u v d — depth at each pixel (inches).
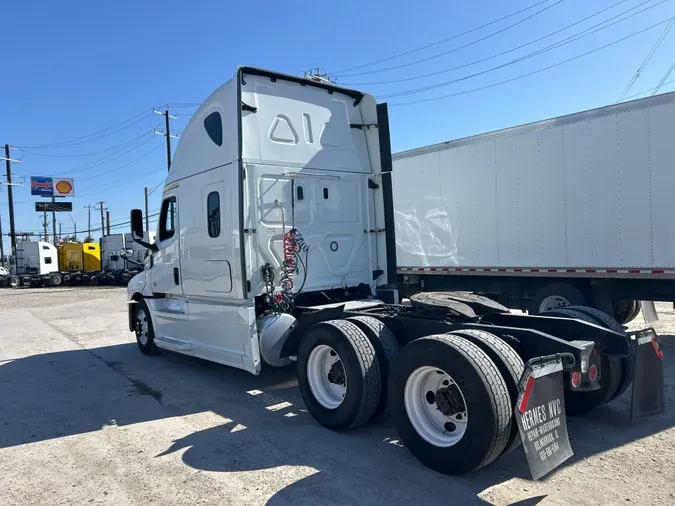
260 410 219.6
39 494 148.0
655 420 192.2
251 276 225.9
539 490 140.5
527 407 133.2
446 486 144.2
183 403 233.5
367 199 275.3
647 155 291.1
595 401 189.5
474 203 377.4
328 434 187.0
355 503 136.4
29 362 342.6
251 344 221.5
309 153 250.8
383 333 186.5
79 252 1523.1
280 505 136.7
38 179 2556.6
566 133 324.5
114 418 215.3
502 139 358.0
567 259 327.6
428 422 158.4
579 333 175.5
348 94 272.4
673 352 298.5
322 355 196.2
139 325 349.1
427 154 407.2
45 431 201.6
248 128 230.8
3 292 1268.5
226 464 163.9
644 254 294.0
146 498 143.3
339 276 260.4
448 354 146.4
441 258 402.0
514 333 161.6
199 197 254.7
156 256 303.7
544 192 337.1
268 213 233.8
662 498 134.7
